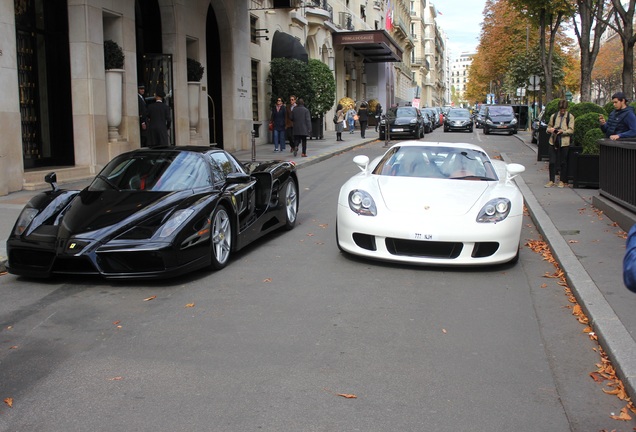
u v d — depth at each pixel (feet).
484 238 21.04
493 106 119.55
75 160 45.39
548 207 33.19
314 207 36.29
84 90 44.65
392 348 14.80
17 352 14.61
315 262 23.25
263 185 26.63
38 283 20.45
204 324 16.46
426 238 21.02
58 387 12.67
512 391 12.55
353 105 120.57
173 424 11.09
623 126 33.22
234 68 70.85
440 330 16.08
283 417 11.35
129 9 49.57
